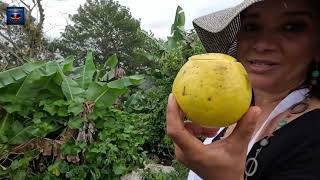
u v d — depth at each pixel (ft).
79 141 5.09
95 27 40.16
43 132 4.97
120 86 5.41
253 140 1.15
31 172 5.04
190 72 0.88
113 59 6.86
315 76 1.13
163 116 8.14
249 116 0.88
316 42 1.11
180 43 8.21
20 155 5.03
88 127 5.23
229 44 1.41
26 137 5.03
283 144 1.05
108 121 5.40
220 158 0.89
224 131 1.35
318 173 0.97
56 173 4.89
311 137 1.02
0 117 5.10
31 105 5.15
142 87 9.62
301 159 1.01
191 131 1.02
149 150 8.29
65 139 5.07
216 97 0.85
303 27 1.09
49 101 5.16
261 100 1.26
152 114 8.21
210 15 1.38
